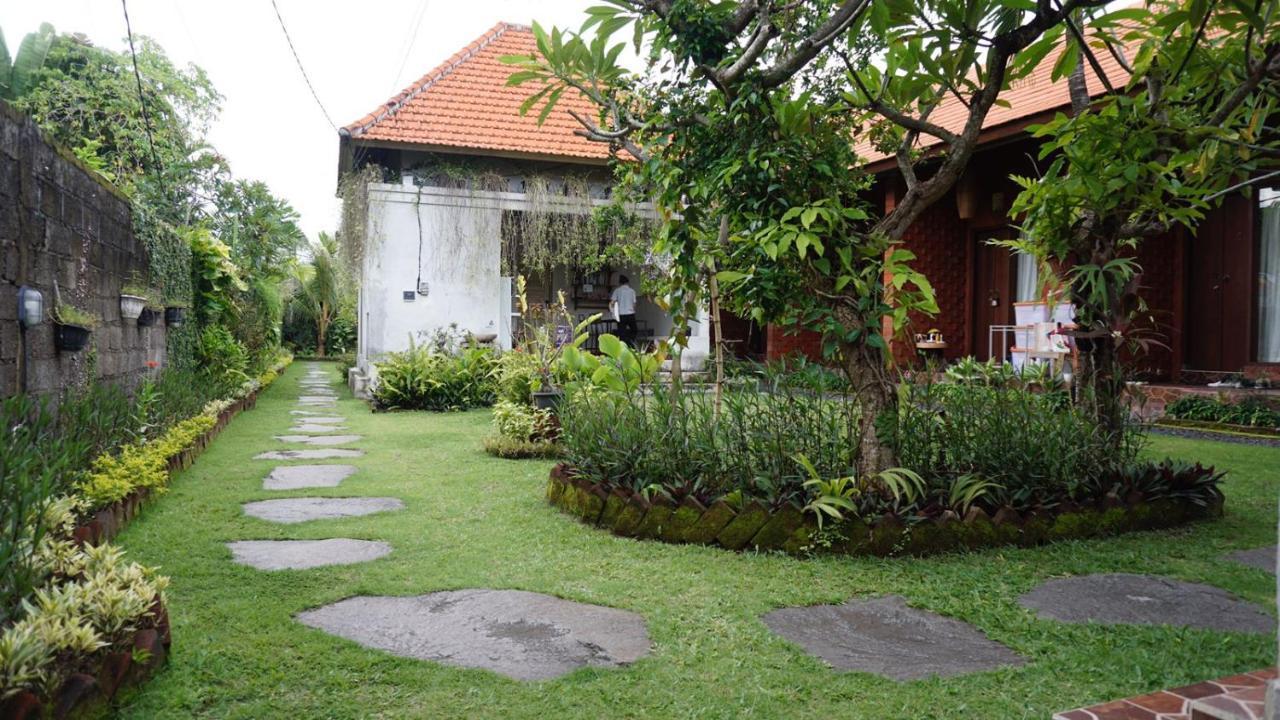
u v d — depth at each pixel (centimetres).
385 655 242
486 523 416
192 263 927
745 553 356
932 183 389
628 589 308
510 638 259
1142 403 463
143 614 230
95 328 495
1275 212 822
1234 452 619
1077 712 196
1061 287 481
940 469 410
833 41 378
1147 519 409
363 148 1196
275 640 252
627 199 566
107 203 530
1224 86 418
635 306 1510
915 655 249
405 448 696
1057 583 321
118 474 403
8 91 1278
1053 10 341
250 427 840
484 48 1434
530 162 1234
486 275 1166
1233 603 298
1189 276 891
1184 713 194
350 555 354
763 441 393
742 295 389
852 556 352
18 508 218
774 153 365
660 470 409
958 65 397
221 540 375
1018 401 436
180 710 206
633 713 208
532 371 825
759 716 207
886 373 390
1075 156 418
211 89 1584
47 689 180
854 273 377
